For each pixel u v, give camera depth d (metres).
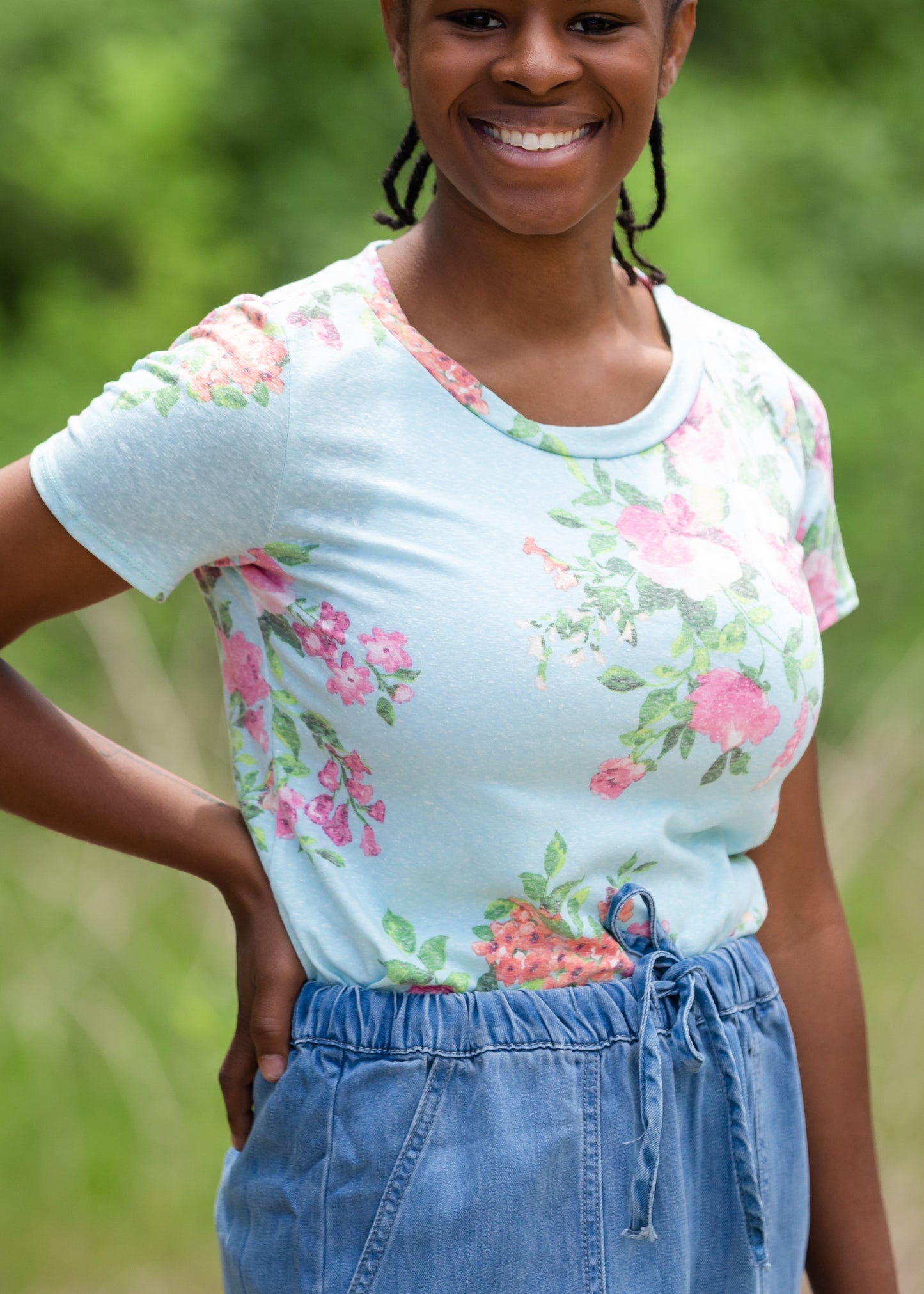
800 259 8.91
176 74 8.18
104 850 5.34
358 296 2.16
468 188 2.16
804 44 10.06
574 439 2.16
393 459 2.09
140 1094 4.50
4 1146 4.36
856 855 5.49
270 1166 2.23
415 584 2.07
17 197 8.05
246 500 2.06
